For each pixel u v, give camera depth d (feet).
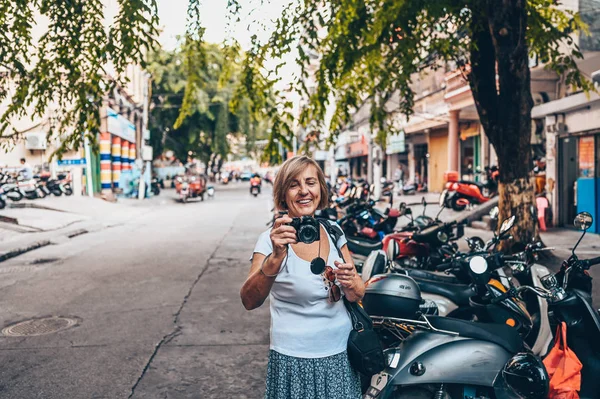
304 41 27.02
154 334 18.19
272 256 6.95
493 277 12.60
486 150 69.62
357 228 30.73
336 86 30.19
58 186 78.69
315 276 7.29
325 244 7.61
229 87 133.90
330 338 7.37
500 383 10.12
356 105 32.86
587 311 11.28
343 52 27.94
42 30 70.28
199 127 138.92
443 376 9.94
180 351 16.49
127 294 24.14
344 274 7.20
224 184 196.24
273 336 7.45
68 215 61.52
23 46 26.76
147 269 30.25
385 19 26.13
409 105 33.65
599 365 11.44
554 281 11.18
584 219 11.64
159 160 190.80
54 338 17.87
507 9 25.93
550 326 11.98
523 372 9.86
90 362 15.60
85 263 32.71
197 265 31.27
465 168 82.74
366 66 32.65
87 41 25.62
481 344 10.32
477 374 10.05
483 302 11.94
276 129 27.17
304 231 6.83
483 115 28.76
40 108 27.76
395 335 10.79
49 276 28.71
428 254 21.93
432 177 94.58
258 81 27.27
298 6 26.43
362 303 10.71
